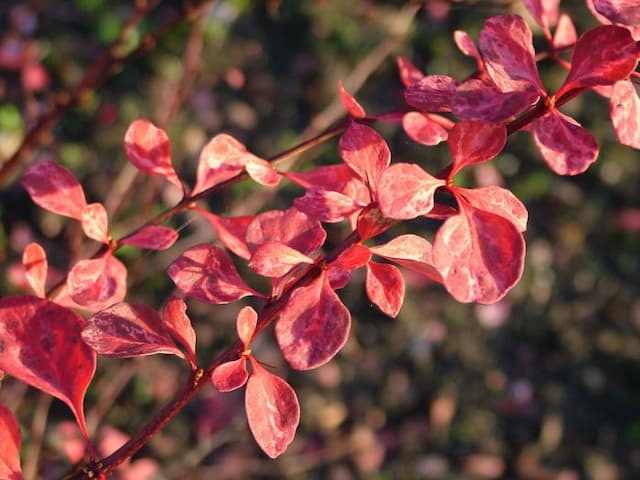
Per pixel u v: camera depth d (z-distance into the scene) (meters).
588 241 4.58
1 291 3.57
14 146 3.96
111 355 1.02
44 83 4.05
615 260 4.56
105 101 4.41
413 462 4.01
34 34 4.56
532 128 0.91
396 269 1.02
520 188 4.57
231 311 4.04
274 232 1.07
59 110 2.16
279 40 4.86
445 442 4.09
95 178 4.23
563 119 0.91
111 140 4.33
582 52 0.92
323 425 3.99
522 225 0.93
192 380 1.04
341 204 1.01
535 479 4.02
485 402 4.21
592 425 4.21
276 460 3.82
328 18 4.86
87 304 1.16
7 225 3.91
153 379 3.78
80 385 1.07
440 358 4.28
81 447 1.63
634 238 4.58
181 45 4.52
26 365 1.07
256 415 0.98
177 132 4.34
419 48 4.70
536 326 4.40
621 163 4.69
